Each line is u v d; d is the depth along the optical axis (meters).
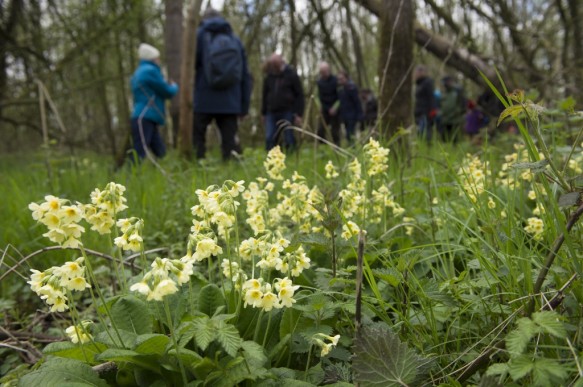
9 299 3.32
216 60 6.67
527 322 1.36
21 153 14.96
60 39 13.27
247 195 2.56
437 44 7.38
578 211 1.59
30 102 12.09
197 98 6.98
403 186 3.59
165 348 1.62
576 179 1.63
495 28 8.85
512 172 3.27
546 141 3.86
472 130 9.23
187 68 6.55
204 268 3.23
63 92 14.34
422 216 3.03
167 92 6.96
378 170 2.96
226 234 1.93
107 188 1.79
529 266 1.83
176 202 4.45
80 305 3.17
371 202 2.89
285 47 11.62
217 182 4.44
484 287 2.10
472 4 7.72
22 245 3.66
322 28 9.09
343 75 9.28
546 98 7.21
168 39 9.70
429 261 2.46
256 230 2.38
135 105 7.02
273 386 1.59
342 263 2.33
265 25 12.08
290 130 7.57
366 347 1.58
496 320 1.89
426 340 1.90
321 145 5.77
